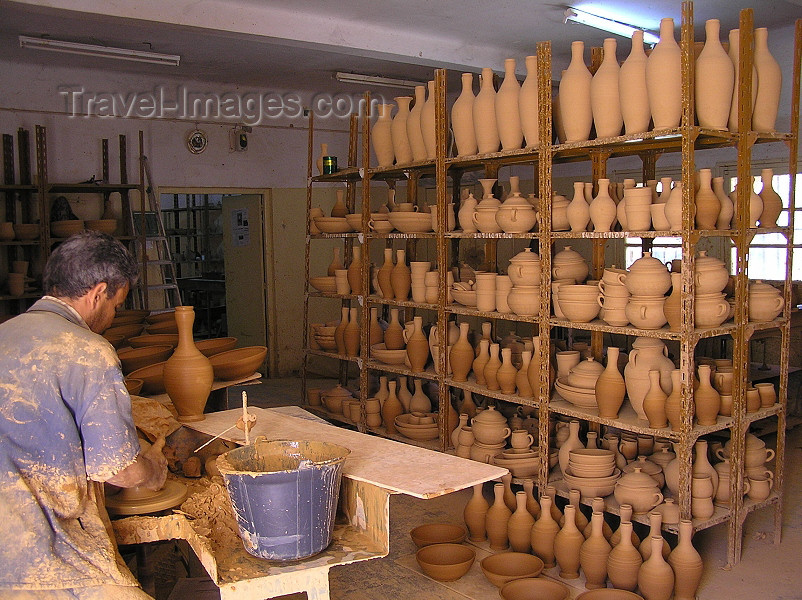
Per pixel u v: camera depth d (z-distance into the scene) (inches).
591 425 152.5
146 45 226.7
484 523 137.8
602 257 149.3
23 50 228.5
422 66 257.3
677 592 115.1
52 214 244.2
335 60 247.9
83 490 70.2
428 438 176.7
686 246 116.3
